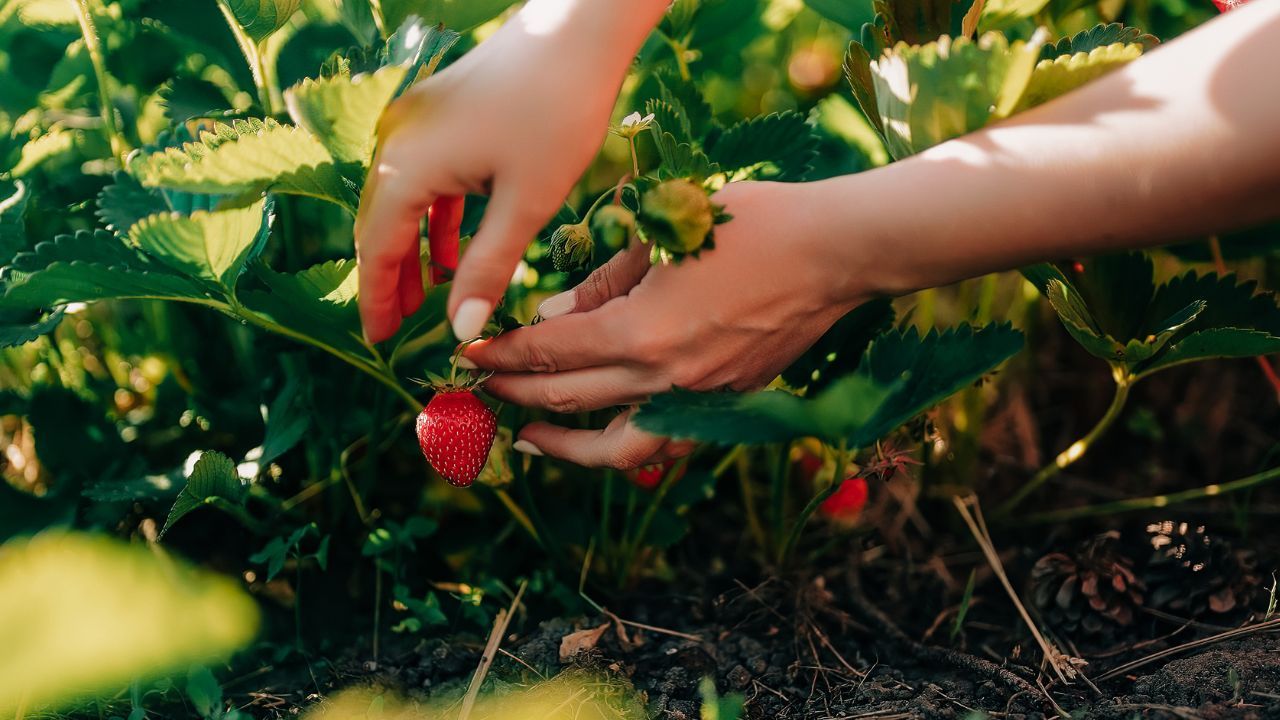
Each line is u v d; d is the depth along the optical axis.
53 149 0.74
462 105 0.55
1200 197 0.52
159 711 0.66
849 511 0.74
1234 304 0.66
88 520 0.72
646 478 0.70
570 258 0.62
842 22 0.71
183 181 0.56
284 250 0.75
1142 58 0.54
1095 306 0.68
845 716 0.64
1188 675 0.63
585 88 0.55
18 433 0.81
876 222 0.56
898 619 0.73
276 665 0.69
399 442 0.80
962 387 0.59
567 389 0.62
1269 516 0.80
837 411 0.57
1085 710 0.63
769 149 0.68
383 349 0.68
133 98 0.78
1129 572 0.70
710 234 0.57
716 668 0.68
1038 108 0.55
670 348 0.59
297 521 0.75
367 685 0.67
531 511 0.71
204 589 0.72
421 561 0.75
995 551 0.78
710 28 0.77
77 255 0.63
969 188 0.54
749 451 0.78
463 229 0.67
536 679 0.67
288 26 0.72
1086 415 0.89
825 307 0.59
